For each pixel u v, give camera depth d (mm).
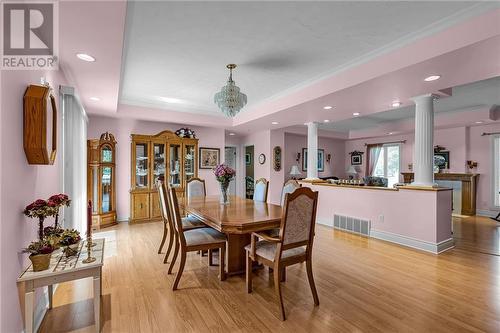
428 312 2045
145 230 4543
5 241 1399
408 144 7465
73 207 3045
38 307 1911
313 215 2164
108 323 1886
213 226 2447
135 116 4977
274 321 1922
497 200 6098
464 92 4344
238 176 8023
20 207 1601
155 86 4031
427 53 2334
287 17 2158
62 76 2682
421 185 3680
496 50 2148
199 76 3559
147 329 1820
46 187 2174
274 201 6957
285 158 7789
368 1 1948
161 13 2092
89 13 1665
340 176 9141
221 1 1947
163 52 2816
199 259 3197
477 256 3334
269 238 2070
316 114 4699
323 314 2016
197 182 4363
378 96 3541
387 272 2814
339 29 2346
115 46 2135
